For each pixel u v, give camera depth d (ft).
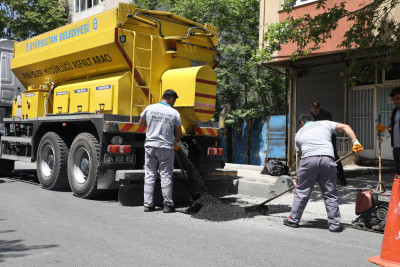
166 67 25.63
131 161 23.70
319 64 40.57
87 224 17.58
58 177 26.61
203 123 26.04
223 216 19.56
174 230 16.83
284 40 30.71
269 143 44.62
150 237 15.57
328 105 40.06
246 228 17.56
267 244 14.98
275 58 38.40
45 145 27.81
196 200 21.95
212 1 53.52
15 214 19.34
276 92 55.21
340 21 34.58
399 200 13.05
